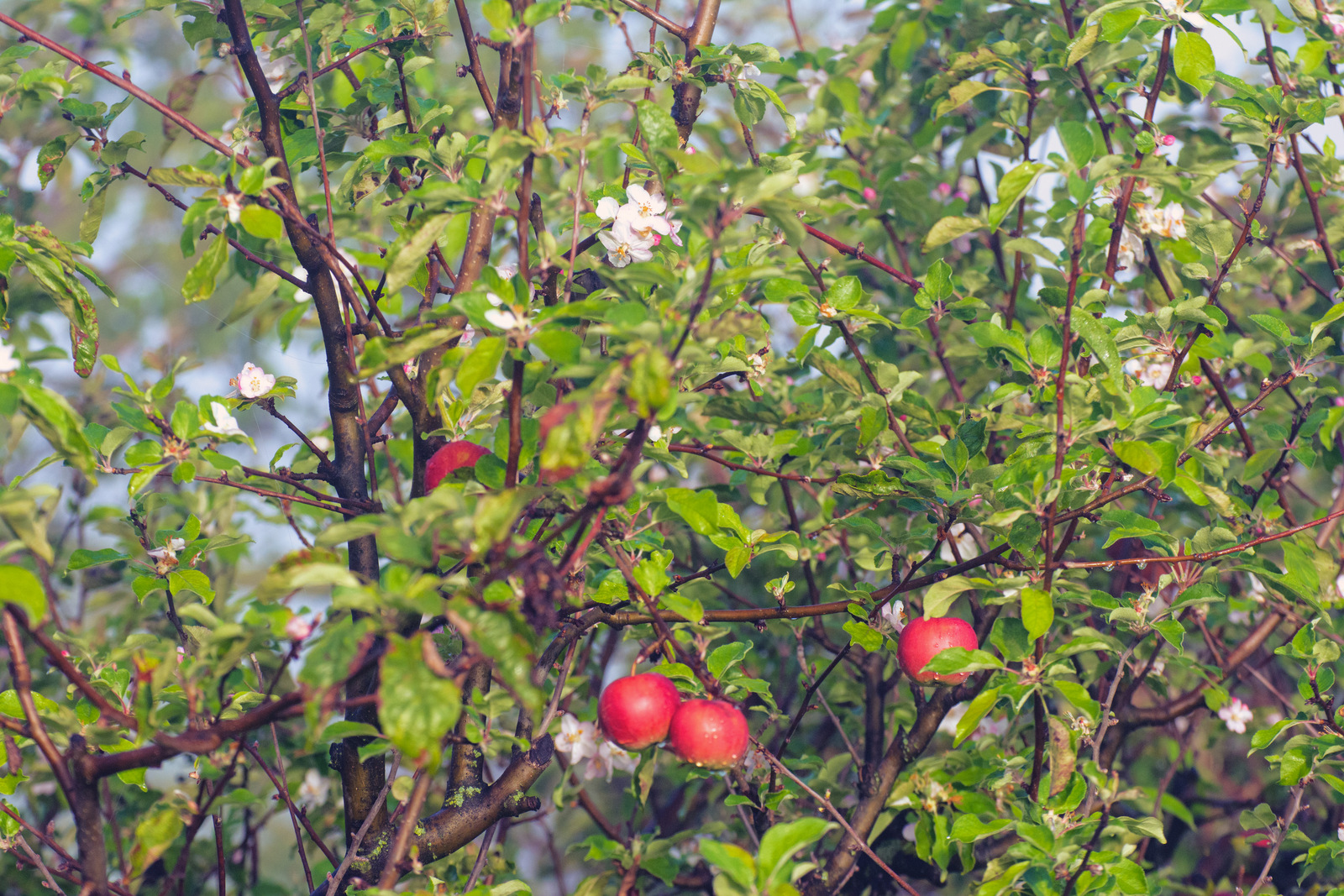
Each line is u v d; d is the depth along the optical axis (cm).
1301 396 276
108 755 162
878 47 372
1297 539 252
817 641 320
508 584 155
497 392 226
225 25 247
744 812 272
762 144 471
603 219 220
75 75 257
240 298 286
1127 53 279
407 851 216
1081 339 254
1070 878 211
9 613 149
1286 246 323
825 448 279
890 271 281
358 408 250
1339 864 296
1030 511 203
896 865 318
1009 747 284
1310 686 244
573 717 264
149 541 243
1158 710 297
